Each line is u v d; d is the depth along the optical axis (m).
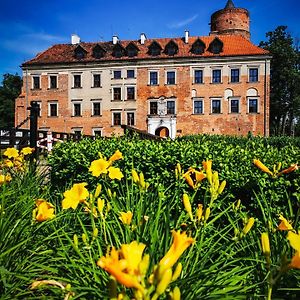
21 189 2.58
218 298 1.31
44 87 40.31
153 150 3.93
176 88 38.16
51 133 12.30
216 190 1.67
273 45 47.19
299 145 20.03
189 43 39.88
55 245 2.02
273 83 48.66
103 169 1.95
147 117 38.47
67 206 1.53
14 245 1.73
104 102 39.31
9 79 63.81
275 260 1.69
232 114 37.16
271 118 52.25
